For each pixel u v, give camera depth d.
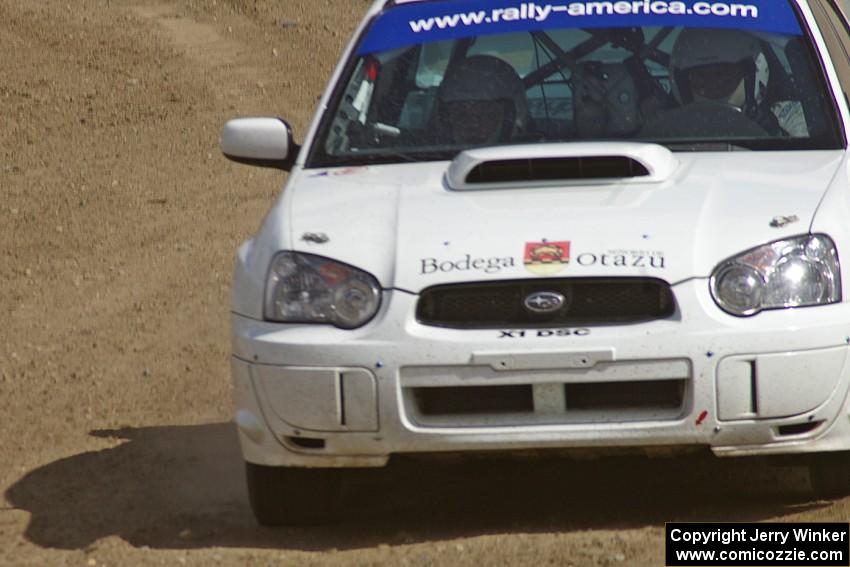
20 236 43.91
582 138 22.52
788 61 23.23
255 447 19.88
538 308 18.70
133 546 20.69
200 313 35.94
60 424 28.02
